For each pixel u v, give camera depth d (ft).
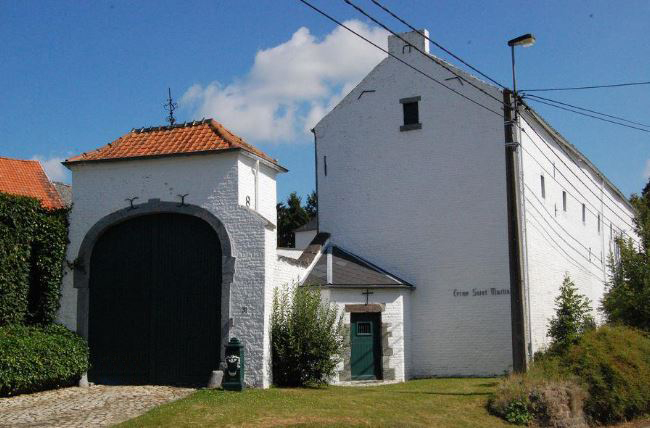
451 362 71.41
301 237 111.55
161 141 60.18
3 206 53.93
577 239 94.53
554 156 86.17
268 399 48.08
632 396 54.19
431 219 74.28
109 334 57.67
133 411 44.11
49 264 57.57
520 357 52.85
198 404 45.29
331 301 66.59
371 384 65.10
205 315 56.08
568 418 49.32
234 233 55.72
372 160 77.66
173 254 57.47
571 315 68.95
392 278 71.77
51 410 44.29
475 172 73.00
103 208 58.65
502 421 48.34
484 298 71.15
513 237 52.95
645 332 69.15
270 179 62.49
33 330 54.19
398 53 77.92
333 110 80.33
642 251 83.87
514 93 55.47
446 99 75.10
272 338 56.49
